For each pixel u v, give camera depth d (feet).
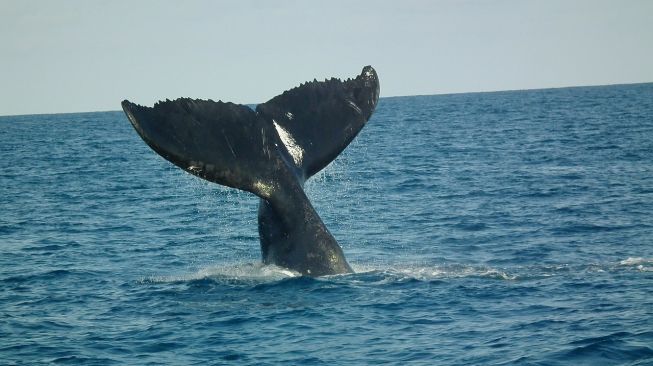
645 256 127.03
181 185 256.52
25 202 221.87
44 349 89.20
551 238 144.15
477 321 92.53
